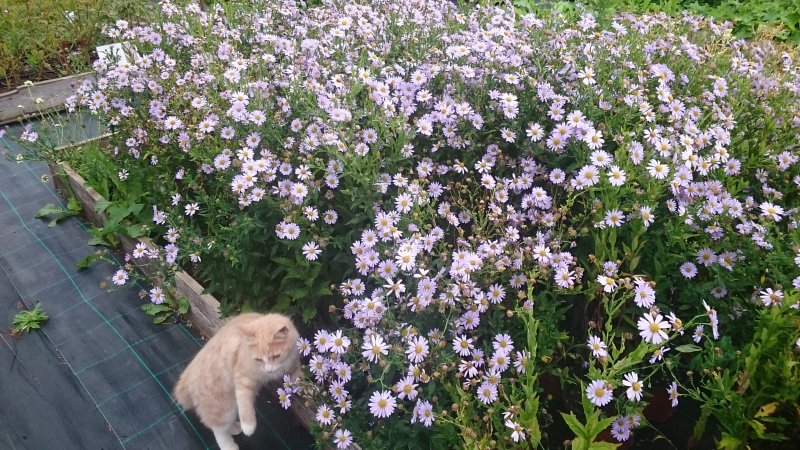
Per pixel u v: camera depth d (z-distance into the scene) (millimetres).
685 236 674
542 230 757
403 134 785
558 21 1060
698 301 695
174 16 1203
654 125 767
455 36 973
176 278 924
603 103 804
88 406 823
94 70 1145
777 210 709
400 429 648
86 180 1120
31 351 901
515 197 826
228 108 901
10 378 862
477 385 666
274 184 869
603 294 662
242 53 1087
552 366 702
